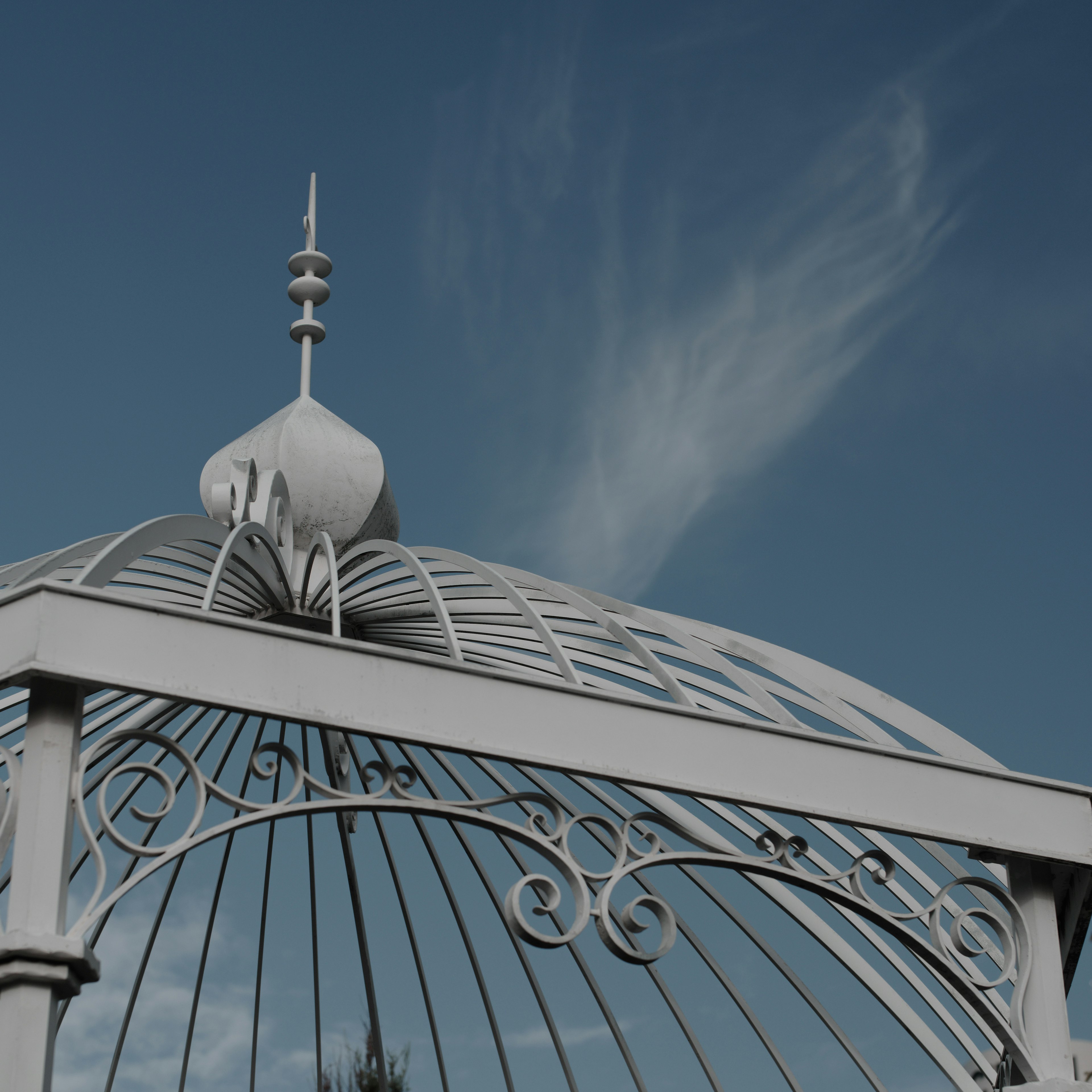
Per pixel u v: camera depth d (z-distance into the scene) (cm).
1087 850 691
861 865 659
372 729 579
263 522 855
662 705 638
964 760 745
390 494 979
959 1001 730
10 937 494
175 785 554
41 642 534
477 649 932
